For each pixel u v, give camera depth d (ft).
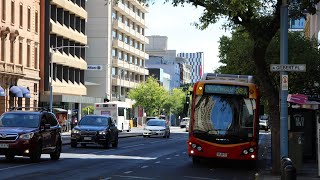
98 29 319.27
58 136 79.00
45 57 215.10
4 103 176.14
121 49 352.28
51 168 64.44
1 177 53.36
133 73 388.98
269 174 61.41
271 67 56.13
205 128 71.26
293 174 30.32
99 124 113.29
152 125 183.62
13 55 181.78
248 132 70.44
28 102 195.83
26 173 57.72
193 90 72.90
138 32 399.65
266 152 110.52
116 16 345.92
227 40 129.18
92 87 319.88
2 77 174.50
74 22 255.50
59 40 234.17
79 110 252.42
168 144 134.21
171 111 427.74
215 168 72.02
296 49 111.96
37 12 206.08
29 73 197.26
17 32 182.29
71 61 244.63
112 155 90.94
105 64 319.06
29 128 71.56
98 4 318.86
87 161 76.74
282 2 57.67
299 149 61.05
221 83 71.82
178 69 557.33
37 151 71.15
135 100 363.97
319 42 122.01
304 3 64.03
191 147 71.72
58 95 216.95
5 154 69.15
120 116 217.77
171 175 60.95
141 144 133.18
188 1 65.41
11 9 180.75
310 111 82.33
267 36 64.39
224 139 70.49
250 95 71.20
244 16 63.57
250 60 115.34
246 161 77.05
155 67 495.41
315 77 107.14
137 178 56.34
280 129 57.31
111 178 55.67
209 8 62.44
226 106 71.31
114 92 345.31
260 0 64.95
